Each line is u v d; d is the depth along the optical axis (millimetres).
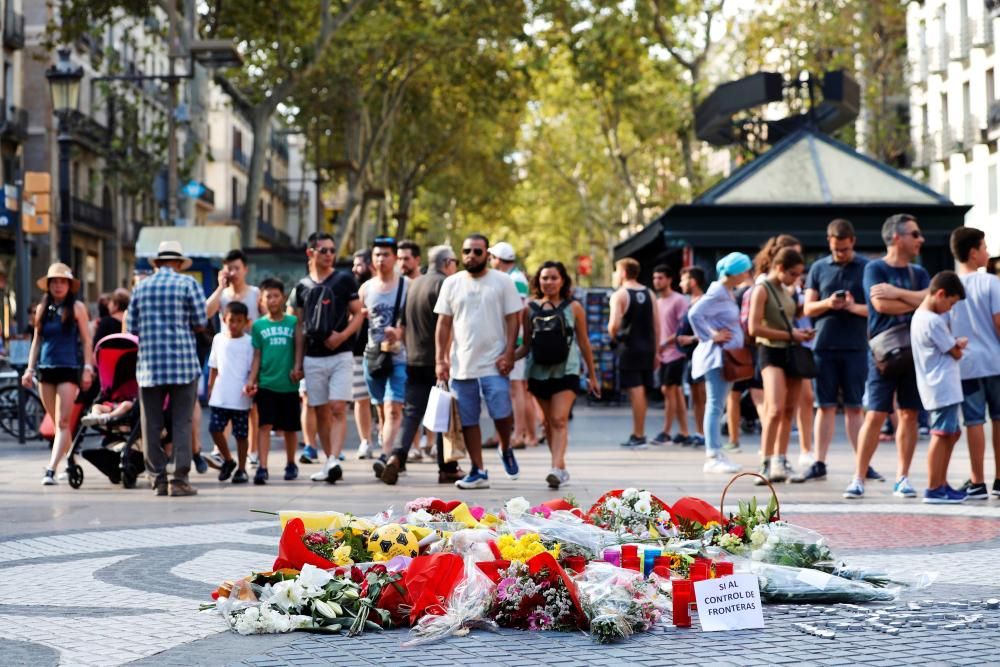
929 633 5430
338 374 12250
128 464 11859
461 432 11969
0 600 6332
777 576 6184
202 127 33375
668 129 43219
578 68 37594
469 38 38594
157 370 11180
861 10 39812
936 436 10148
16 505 10594
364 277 14898
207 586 6672
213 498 11008
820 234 22344
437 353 11617
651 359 16250
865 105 43219
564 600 5527
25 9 49750
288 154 93688
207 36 36719
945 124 52656
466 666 4871
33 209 22141
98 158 55938
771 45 39375
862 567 6738
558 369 11641
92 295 55875
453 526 6602
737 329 12961
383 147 47469
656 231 23562
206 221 70938
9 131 47125
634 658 4996
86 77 52594
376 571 5809
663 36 38031
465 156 52250
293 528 6066
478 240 11453
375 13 38156
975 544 7961
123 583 6785
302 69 37188
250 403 12375
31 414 19109
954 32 50969
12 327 46281
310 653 5102
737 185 22703
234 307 12250
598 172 56812
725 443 16688
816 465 12016
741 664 4883
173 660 4988
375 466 12102
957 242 10695
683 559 6133
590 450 15891
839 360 12008
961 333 10523
